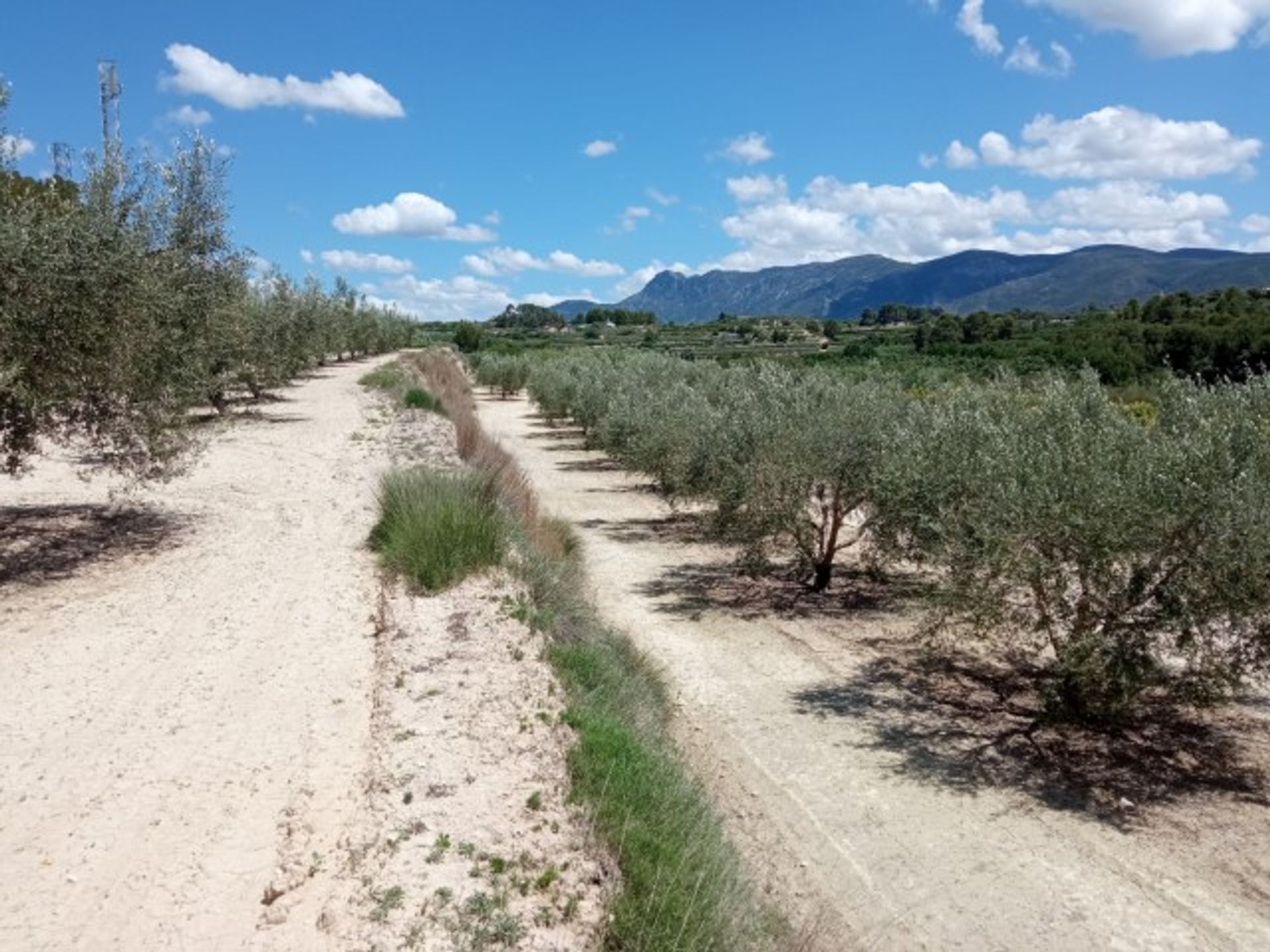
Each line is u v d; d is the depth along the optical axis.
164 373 10.91
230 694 6.47
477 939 3.59
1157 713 7.88
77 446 13.89
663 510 17.34
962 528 7.92
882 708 8.14
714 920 4.00
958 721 7.85
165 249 12.28
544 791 4.85
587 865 4.23
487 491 11.46
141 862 4.37
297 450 18.53
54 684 6.56
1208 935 5.04
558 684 6.39
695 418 15.19
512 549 9.39
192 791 5.07
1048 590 7.37
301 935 3.83
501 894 3.88
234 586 9.17
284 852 4.45
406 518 9.71
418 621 7.51
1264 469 6.61
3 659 7.00
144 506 12.71
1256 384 8.12
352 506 13.21
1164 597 6.78
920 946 4.99
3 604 8.34
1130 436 7.56
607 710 6.20
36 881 4.21
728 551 13.95
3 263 8.25
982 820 6.29
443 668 6.53
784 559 13.15
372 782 4.96
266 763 5.42
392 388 30.81
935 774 6.92
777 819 6.29
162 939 3.81
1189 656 6.95
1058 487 7.05
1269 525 6.12
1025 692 8.47
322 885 4.19
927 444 9.11
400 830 4.41
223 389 20.66
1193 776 6.82
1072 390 9.13
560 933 3.71
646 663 8.49
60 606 8.38
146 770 5.30
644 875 4.14
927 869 5.71
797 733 7.64
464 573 8.59
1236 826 6.12
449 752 5.23
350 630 7.92
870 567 11.77
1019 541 7.13
